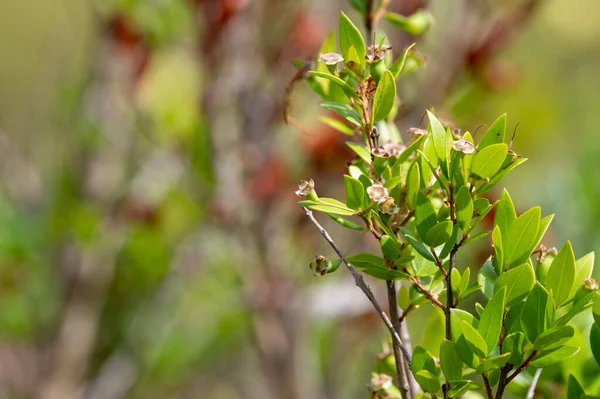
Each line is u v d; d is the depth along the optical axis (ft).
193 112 7.68
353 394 7.76
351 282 7.23
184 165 7.64
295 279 7.38
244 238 7.35
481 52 6.63
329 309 7.22
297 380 7.43
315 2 7.38
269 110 7.19
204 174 7.27
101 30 7.72
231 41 7.11
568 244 3.33
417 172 3.35
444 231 3.30
